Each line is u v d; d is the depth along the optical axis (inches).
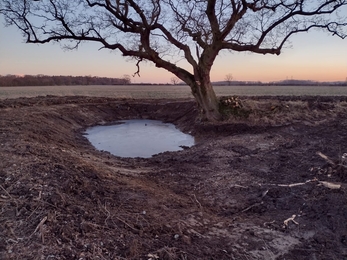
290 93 1936.5
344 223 187.9
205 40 637.9
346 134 454.3
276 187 264.7
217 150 425.7
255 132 537.3
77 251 145.8
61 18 616.7
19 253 138.3
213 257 158.6
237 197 257.8
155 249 158.1
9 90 2361.0
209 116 641.0
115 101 1127.6
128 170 354.0
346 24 617.3
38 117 651.5
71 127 730.8
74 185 222.2
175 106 986.1
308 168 305.9
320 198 223.8
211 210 231.6
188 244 168.2
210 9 586.6
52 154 298.5
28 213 172.1
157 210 211.8
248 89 2807.6
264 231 191.3
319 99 885.2
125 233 169.6
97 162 367.6
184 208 225.3
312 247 171.6
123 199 222.1
